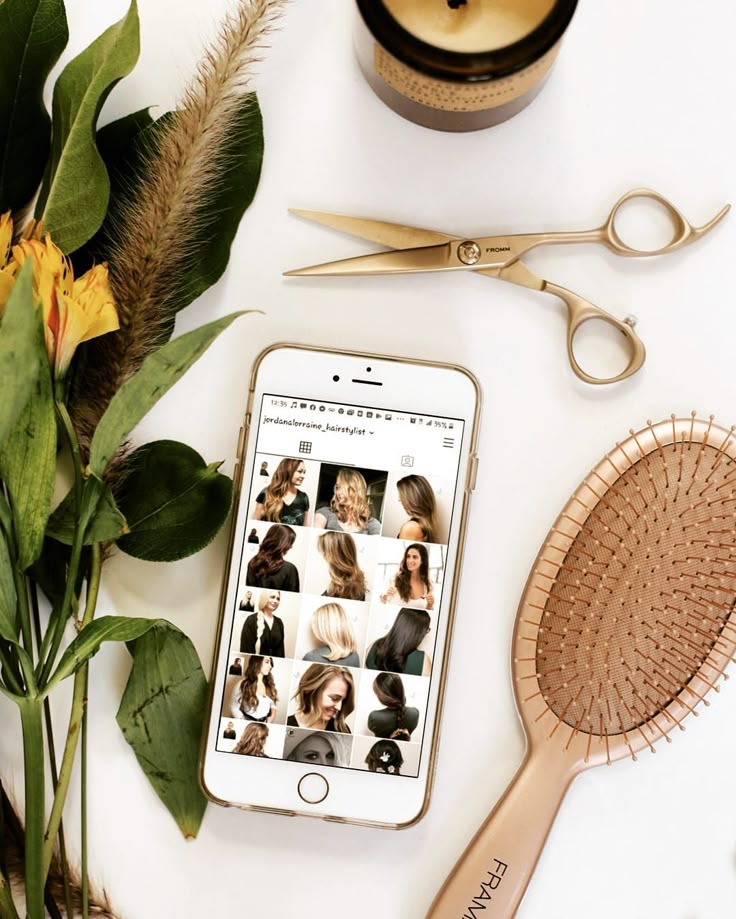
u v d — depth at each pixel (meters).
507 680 0.46
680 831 0.46
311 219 0.45
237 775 0.43
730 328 0.46
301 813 0.43
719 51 0.46
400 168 0.45
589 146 0.46
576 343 0.46
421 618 0.43
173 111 0.44
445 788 0.46
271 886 0.46
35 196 0.44
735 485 0.44
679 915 0.46
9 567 0.34
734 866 0.46
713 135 0.46
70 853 0.45
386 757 0.43
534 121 0.46
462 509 0.43
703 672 0.45
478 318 0.46
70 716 0.45
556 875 0.46
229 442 0.46
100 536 0.36
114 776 0.46
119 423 0.33
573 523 0.44
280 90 0.45
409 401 0.43
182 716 0.44
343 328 0.46
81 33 0.46
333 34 0.45
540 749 0.44
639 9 0.46
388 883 0.46
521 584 0.46
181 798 0.44
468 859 0.44
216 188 0.44
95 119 0.40
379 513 0.43
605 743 0.44
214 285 0.45
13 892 0.44
